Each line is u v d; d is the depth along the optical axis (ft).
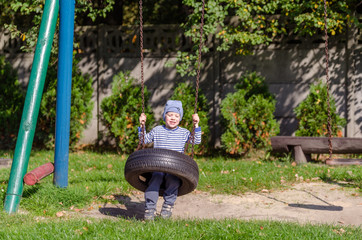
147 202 17.26
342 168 29.48
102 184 24.27
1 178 25.73
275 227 16.14
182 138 18.31
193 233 15.31
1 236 14.87
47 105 39.04
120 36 46.26
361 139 31.48
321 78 39.52
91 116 39.17
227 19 39.73
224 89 40.83
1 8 51.75
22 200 20.13
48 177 26.35
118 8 50.03
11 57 44.29
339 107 39.14
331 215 19.48
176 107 18.21
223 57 40.70
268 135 35.73
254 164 31.94
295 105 39.91
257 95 36.73
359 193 23.52
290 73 39.91
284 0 34.63
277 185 25.38
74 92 38.65
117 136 38.09
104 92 42.88
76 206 20.36
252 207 21.07
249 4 35.99
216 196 23.16
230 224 16.39
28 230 15.46
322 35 39.34
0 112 39.93
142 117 18.12
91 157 35.68
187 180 16.62
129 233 15.11
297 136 35.35
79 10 35.58
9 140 40.34
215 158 36.70
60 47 21.09
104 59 42.75
